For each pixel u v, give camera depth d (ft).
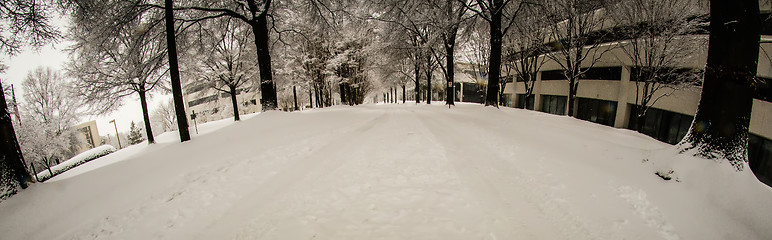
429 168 16.38
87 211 14.85
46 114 72.69
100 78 47.42
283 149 22.90
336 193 13.60
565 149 18.90
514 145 20.72
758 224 10.17
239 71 65.72
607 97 60.70
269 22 56.70
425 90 175.63
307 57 89.15
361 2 59.77
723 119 12.93
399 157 18.60
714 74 13.39
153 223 12.75
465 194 12.89
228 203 13.89
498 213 11.26
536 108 89.35
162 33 40.29
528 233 9.99
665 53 36.73
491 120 33.96
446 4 50.19
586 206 11.78
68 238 12.60
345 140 25.03
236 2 45.50
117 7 32.58
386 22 68.23
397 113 50.08
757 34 12.87
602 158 16.52
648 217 10.91
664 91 47.73
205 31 49.85
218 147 25.02
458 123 33.12
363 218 11.09
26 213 14.90
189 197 14.90
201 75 63.98
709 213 10.85
